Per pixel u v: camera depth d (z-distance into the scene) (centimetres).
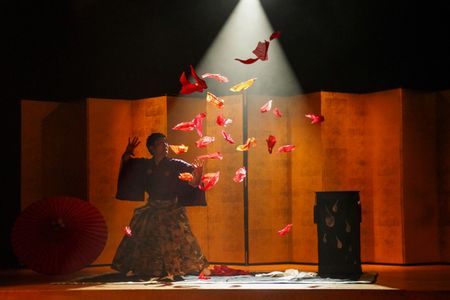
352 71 934
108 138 850
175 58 953
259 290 625
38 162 863
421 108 841
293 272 724
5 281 711
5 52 934
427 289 619
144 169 736
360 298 618
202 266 720
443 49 912
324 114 828
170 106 830
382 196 834
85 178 839
